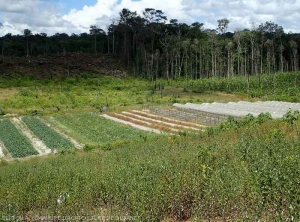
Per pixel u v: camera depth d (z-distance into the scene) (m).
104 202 13.77
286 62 115.69
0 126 58.66
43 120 63.09
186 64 116.12
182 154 21.02
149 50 126.31
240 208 10.88
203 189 12.16
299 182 11.25
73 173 19.09
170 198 11.84
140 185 12.84
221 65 113.88
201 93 89.06
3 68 108.31
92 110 70.38
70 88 95.62
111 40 145.50
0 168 34.00
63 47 149.25
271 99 71.88
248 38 109.12
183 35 133.00
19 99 78.06
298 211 9.76
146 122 57.66
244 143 19.75
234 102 70.31
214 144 22.53
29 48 148.12
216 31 142.50
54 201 14.02
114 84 105.31
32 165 30.81
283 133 21.77
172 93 90.62
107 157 28.00
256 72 102.06
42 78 105.69
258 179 11.80
